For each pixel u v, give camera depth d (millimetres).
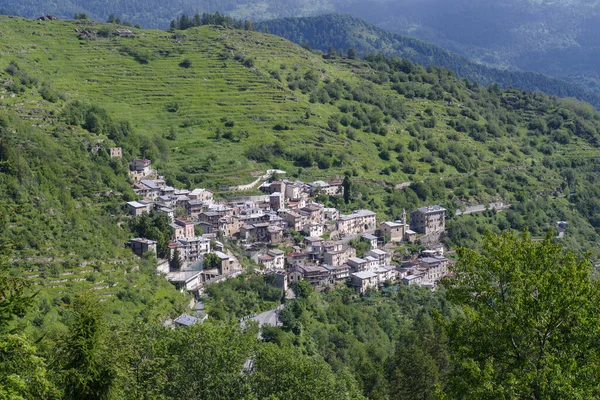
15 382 38250
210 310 144875
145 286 138875
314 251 193250
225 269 170250
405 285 190500
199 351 70438
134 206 174000
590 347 49312
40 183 153750
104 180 183250
